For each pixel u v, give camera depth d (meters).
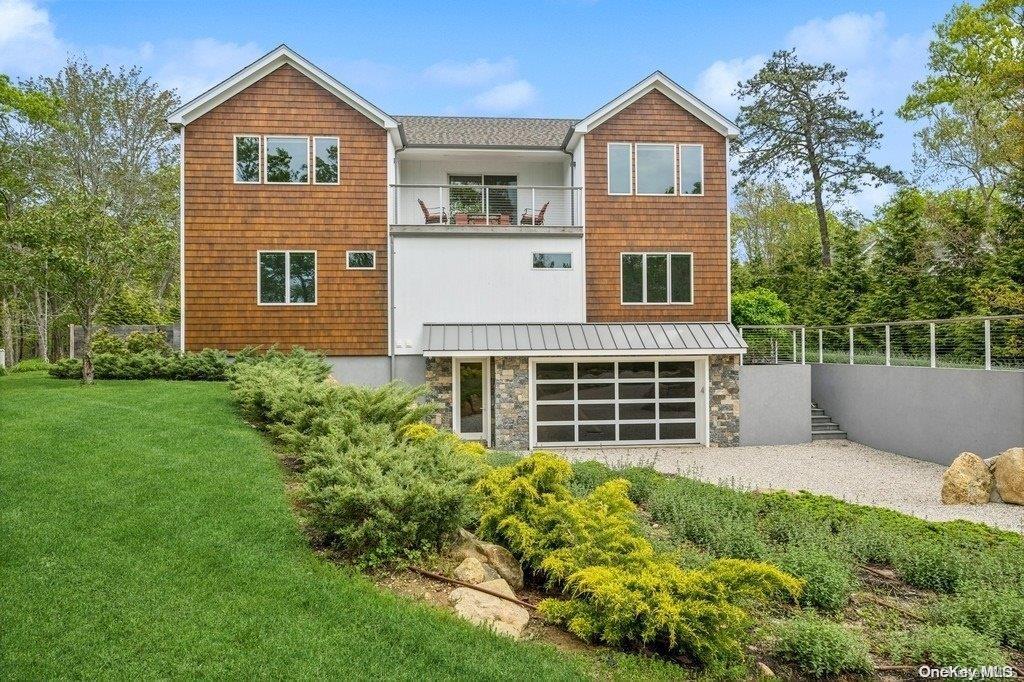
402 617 5.14
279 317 18.36
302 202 18.48
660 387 18.53
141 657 4.26
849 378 19.42
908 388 16.83
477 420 18.59
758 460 16.41
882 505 11.87
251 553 6.02
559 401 18.27
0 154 30.31
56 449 8.73
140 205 36.88
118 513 6.65
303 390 11.19
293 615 5.00
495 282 18.92
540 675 4.58
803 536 8.13
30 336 39.09
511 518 6.87
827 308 29.34
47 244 15.17
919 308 24.19
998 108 28.02
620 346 17.88
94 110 34.94
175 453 8.95
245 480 7.99
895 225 26.98
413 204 21.59
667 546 7.64
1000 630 5.88
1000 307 20.28
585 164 19.58
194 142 18.22
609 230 19.59
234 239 18.30
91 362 15.91
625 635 5.28
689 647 5.26
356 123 18.67
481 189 21.48
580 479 10.46
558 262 19.19
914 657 5.50
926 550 7.43
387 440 8.77
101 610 4.79
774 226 45.88
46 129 33.69
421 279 18.70
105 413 11.23
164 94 36.91
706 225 19.89
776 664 5.38
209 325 18.19
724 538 7.84
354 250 18.59
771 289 35.31
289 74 18.52
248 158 18.38
